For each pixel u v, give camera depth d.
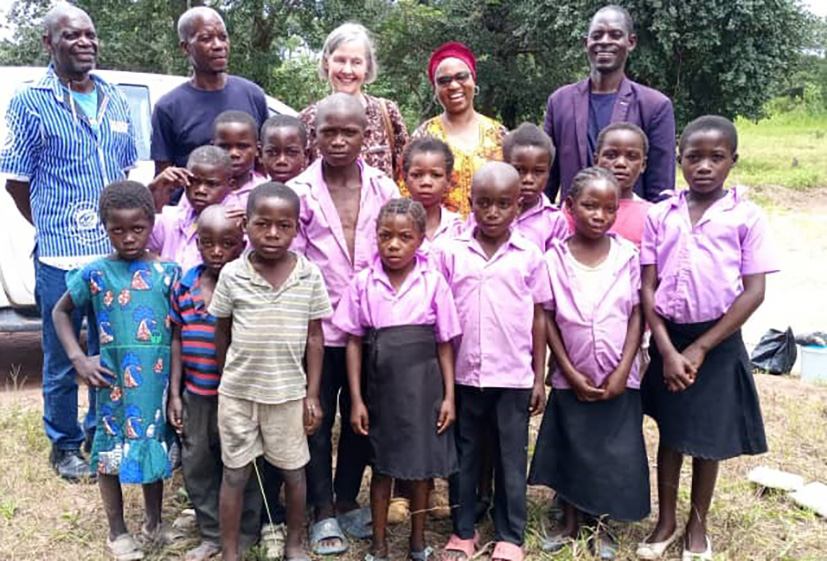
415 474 2.91
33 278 5.29
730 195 3.06
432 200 3.35
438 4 22.19
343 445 3.38
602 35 3.89
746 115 19.98
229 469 2.91
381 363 2.96
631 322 3.15
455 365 3.13
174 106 3.97
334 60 3.88
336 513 3.39
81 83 3.84
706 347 2.97
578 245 3.18
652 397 3.23
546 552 3.17
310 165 3.57
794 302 8.64
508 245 3.10
